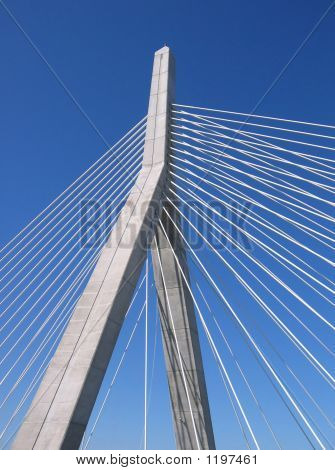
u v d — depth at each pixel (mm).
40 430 12703
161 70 22062
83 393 13195
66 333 14547
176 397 18375
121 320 15055
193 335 18984
